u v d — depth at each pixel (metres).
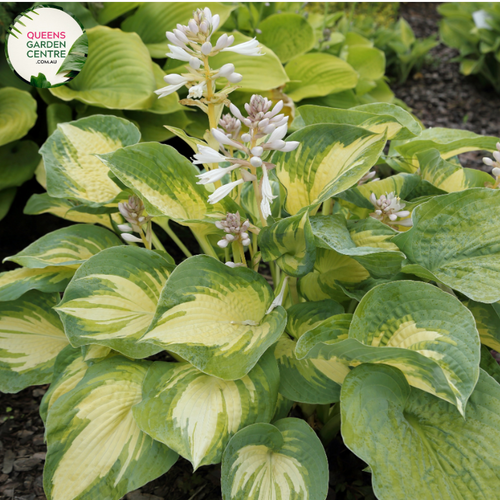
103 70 3.21
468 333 1.36
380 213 1.88
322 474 1.47
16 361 2.05
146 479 1.53
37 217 3.75
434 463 1.34
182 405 1.54
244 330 1.61
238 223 1.68
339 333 1.54
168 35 1.54
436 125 5.96
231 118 1.70
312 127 1.85
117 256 1.81
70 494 1.48
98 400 1.64
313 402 1.62
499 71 6.48
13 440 2.29
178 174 1.87
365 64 5.52
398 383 1.49
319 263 1.92
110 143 2.31
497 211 1.68
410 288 1.49
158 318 1.50
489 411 1.42
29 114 3.05
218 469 2.05
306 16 5.69
